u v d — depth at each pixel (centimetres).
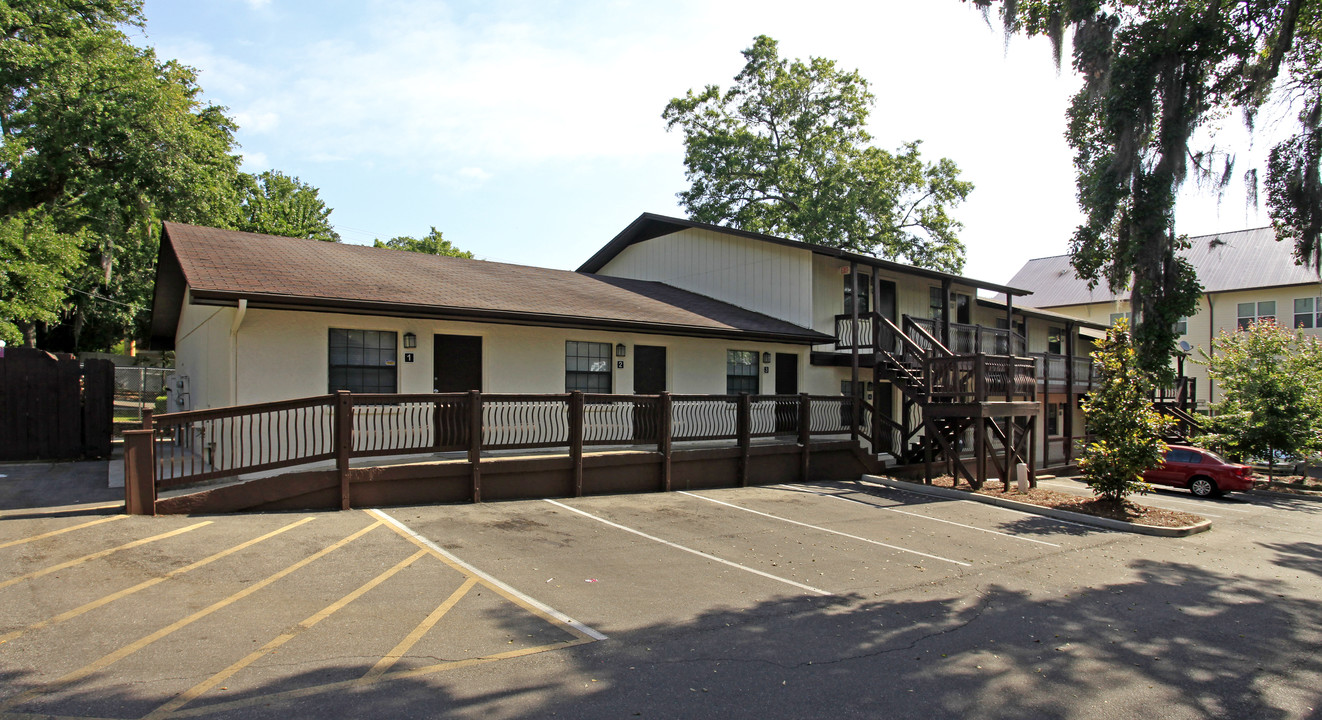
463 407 1066
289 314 1093
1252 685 531
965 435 1995
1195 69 1295
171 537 763
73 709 401
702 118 3544
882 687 492
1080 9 1312
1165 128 1287
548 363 1397
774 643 573
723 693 468
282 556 725
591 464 1207
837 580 789
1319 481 2672
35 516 818
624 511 1091
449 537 848
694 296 2020
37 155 2286
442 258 1681
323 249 1436
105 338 3588
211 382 1252
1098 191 1349
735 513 1143
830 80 3384
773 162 3409
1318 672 564
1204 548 1110
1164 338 1368
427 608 608
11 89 2350
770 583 760
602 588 702
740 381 1736
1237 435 2508
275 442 1064
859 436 1772
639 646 551
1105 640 625
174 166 2391
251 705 415
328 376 1133
